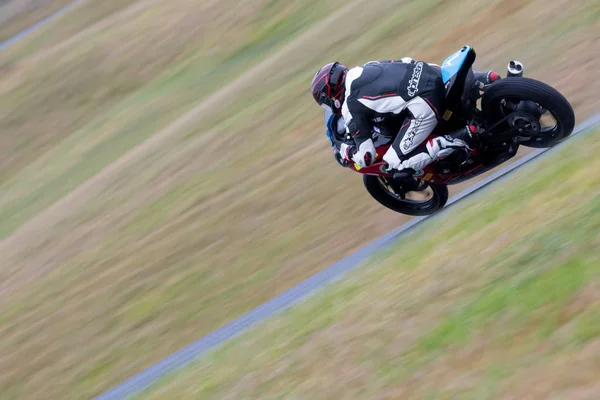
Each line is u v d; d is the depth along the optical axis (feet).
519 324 39.96
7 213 260.83
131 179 190.90
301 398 48.78
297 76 195.42
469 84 66.80
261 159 150.41
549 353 36.14
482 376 38.01
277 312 78.69
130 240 149.38
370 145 70.08
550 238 46.60
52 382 108.99
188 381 70.18
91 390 101.76
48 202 238.48
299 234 110.83
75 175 255.91
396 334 48.78
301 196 122.72
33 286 156.87
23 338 131.44
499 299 43.62
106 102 369.30
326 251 101.35
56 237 180.34
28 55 508.12
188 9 396.78
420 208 82.23
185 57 346.54
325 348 54.75
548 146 68.85
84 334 119.44
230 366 65.92
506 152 70.38
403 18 181.27
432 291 51.34
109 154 260.21
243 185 142.41
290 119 163.53
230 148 167.53
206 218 136.36
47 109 393.50
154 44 388.16
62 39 510.58
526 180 61.87
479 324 42.52
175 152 191.31
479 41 134.10
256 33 304.09
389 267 65.51
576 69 98.99
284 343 62.18
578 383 33.01
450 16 157.38
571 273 40.70
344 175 120.88
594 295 37.60
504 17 135.74
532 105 65.77
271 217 122.31
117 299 126.21
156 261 130.72
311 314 66.44
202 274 116.98
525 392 34.71
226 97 221.05
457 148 68.90
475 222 60.18
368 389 44.37
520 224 52.26
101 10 527.40
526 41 120.26
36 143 369.50
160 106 290.56
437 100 67.05
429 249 61.93
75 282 144.77
